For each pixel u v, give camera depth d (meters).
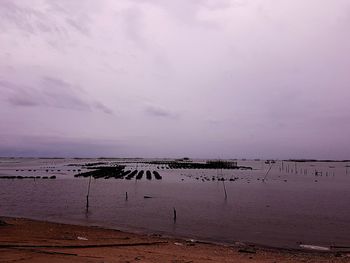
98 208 38.06
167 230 26.31
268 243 22.64
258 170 147.00
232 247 20.11
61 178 82.50
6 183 68.31
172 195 51.75
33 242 14.67
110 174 93.44
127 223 29.09
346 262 15.89
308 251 20.55
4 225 19.44
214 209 38.12
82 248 14.32
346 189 65.06
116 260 12.00
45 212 34.50
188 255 14.84
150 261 12.36
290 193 56.78
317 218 32.78
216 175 104.94
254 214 34.78
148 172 103.50
